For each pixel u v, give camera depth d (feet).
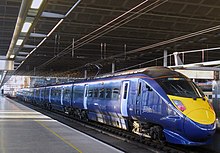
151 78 40.04
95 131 55.47
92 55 131.44
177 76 38.52
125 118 47.55
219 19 72.38
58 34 88.94
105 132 52.08
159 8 64.28
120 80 49.19
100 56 133.59
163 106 36.52
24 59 134.82
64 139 35.83
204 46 106.93
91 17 71.51
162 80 38.58
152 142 41.09
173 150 36.29
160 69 41.19
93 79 65.26
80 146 31.58
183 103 35.01
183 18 71.87
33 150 29.45
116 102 49.52
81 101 70.74
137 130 44.19
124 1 60.13
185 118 33.86
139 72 43.80
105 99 55.16
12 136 37.93
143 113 40.40
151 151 36.55
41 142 33.78
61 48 113.60
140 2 59.82
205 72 47.60
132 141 42.80
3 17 72.79
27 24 56.59
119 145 40.68
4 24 79.10
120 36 92.02
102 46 109.29
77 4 58.85
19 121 55.93
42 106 129.90
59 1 60.80
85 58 140.67
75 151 29.09
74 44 105.09
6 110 88.38
